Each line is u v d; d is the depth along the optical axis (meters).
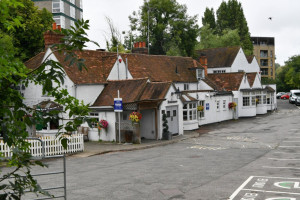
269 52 115.44
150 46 59.50
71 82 27.05
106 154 21.36
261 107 49.28
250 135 29.22
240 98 45.25
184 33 61.50
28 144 4.09
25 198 11.55
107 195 11.75
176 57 42.28
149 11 59.91
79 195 11.80
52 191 12.36
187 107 33.62
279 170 15.41
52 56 28.66
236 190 12.09
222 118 41.84
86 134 26.84
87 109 4.12
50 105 25.61
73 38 3.92
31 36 40.09
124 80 28.95
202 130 33.84
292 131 30.59
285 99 85.00
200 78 41.41
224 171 15.42
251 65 64.31
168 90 27.95
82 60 3.96
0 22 3.56
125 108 25.42
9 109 3.83
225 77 46.38
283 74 97.62
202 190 12.17
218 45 78.69
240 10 99.88
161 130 27.34
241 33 97.69
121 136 25.47
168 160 18.69
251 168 16.02
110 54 34.16
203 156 19.88
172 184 13.12
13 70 3.41
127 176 14.70
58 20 54.03
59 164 17.98
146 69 35.41
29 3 40.34
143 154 21.11
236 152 21.17
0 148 17.77
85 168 16.77
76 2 62.31
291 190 12.00
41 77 3.89
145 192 12.05
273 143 24.53
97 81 28.77
